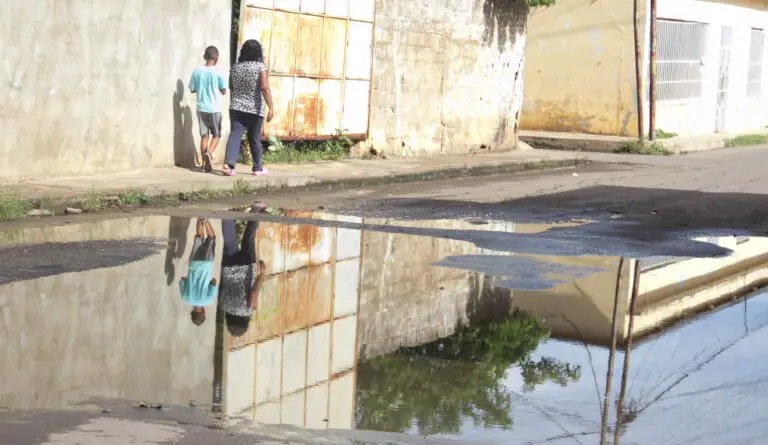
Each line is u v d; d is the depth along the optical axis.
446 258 9.95
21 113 13.08
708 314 7.92
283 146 17.66
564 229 12.02
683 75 30.23
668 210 14.06
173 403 5.31
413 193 15.49
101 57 14.12
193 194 13.58
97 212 11.98
